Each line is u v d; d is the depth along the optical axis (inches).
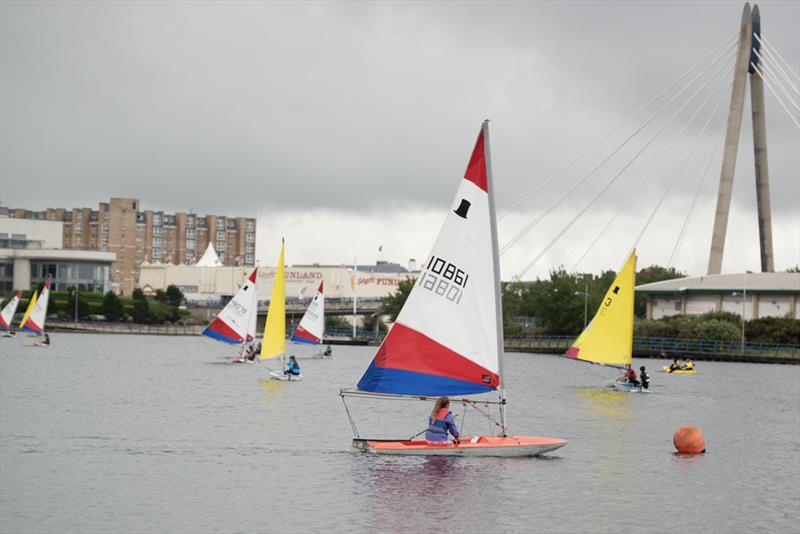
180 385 2989.7
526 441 1530.5
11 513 1152.2
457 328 1430.9
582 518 1170.6
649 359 5516.7
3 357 4448.8
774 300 5905.5
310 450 1606.8
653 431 2015.3
